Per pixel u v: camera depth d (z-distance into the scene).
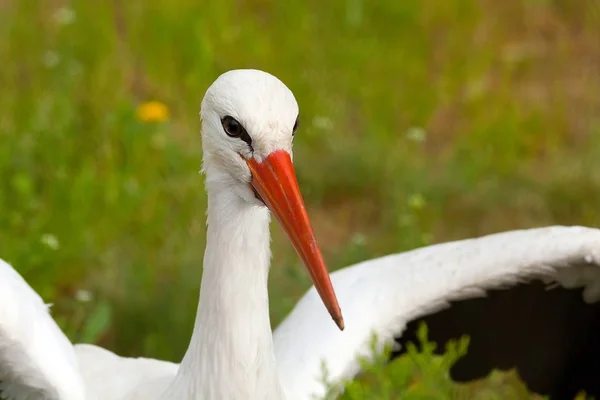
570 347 7.82
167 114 11.80
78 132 11.52
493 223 11.59
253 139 5.69
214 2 14.00
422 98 13.12
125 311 9.48
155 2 13.84
